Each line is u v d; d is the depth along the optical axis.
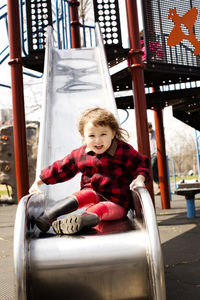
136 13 5.30
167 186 6.82
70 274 1.54
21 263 1.48
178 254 3.09
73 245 1.58
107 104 4.36
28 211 1.77
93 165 2.12
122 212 2.07
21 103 5.15
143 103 5.16
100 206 1.94
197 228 4.30
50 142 3.67
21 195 5.00
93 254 1.55
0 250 3.61
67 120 4.17
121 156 2.10
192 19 6.01
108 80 4.63
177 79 6.76
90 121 2.02
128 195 2.12
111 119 2.06
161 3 5.73
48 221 1.83
